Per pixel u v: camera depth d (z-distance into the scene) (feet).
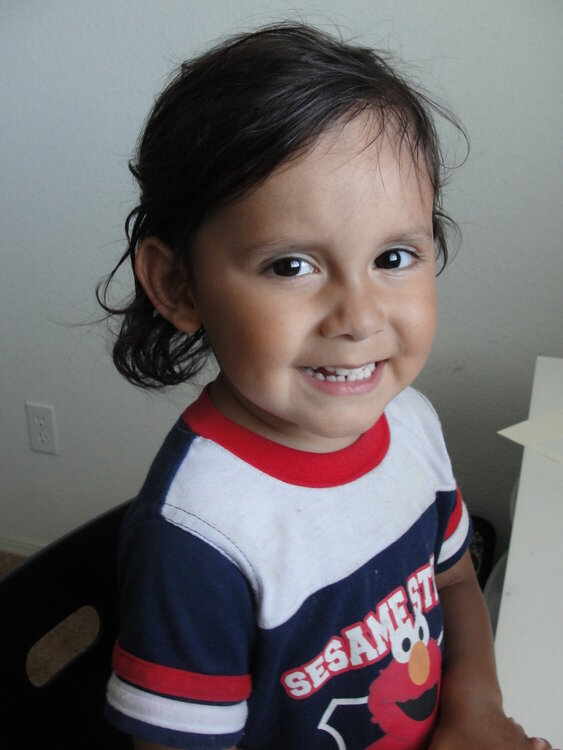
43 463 4.99
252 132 1.35
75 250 4.15
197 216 1.45
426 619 1.90
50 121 3.88
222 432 1.64
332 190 1.34
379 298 1.46
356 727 1.77
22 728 1.90
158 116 1.60
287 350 1.42
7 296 4.46
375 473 1.82
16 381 4.74
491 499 4.04
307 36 1.60
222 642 1.52
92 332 4.33
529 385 3.73
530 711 1.62
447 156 3.38
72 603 2.09
